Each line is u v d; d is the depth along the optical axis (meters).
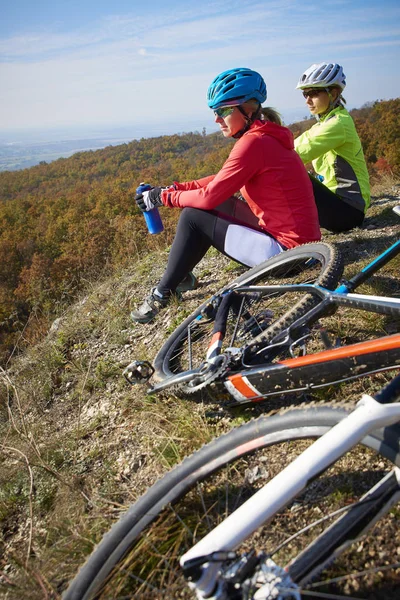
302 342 2.12
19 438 2.87
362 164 4.01
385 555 1.41
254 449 1.44
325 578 1.37
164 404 2.50
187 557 1.03
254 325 2.54
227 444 1.48
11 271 52.25
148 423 2.41
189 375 2.14
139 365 2.30
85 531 1.81
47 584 1.59
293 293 2.87
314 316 2.15
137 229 6.48
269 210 2.93
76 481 2.23
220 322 2.36
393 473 1.26
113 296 4.38
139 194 3.37
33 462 2.46
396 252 2.33
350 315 2.67
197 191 2.94
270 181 2.84
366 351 1.72
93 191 91.38
